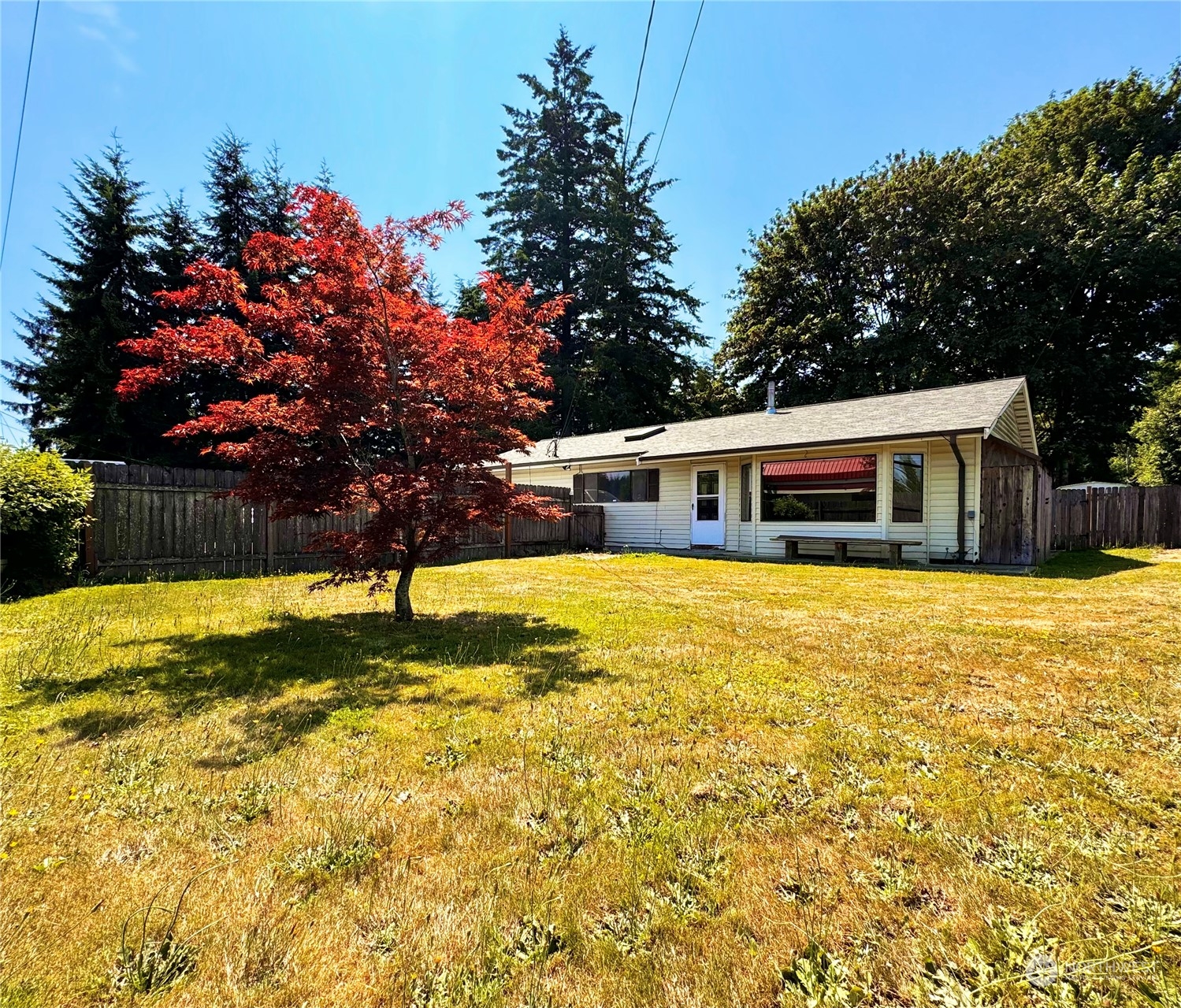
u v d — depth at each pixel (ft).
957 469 35.88
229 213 69.62
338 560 18.71
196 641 15.23
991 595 22.91
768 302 86.99
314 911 5.29
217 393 63.41
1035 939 4.93
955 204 74.28
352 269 17.56
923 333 75.56
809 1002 4.37
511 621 18.03
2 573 21.49
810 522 41.52
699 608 20.30
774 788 7.50
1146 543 47.11
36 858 5.97
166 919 5.15
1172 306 68.49
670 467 50.03
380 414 18.70
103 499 26.37
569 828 6.61
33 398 64.18
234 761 8.20
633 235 94.73
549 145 99.19
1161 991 4.40
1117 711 9.96
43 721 9.59
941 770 7.92
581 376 91.66
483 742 8.89
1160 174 65.92
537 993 4.46
